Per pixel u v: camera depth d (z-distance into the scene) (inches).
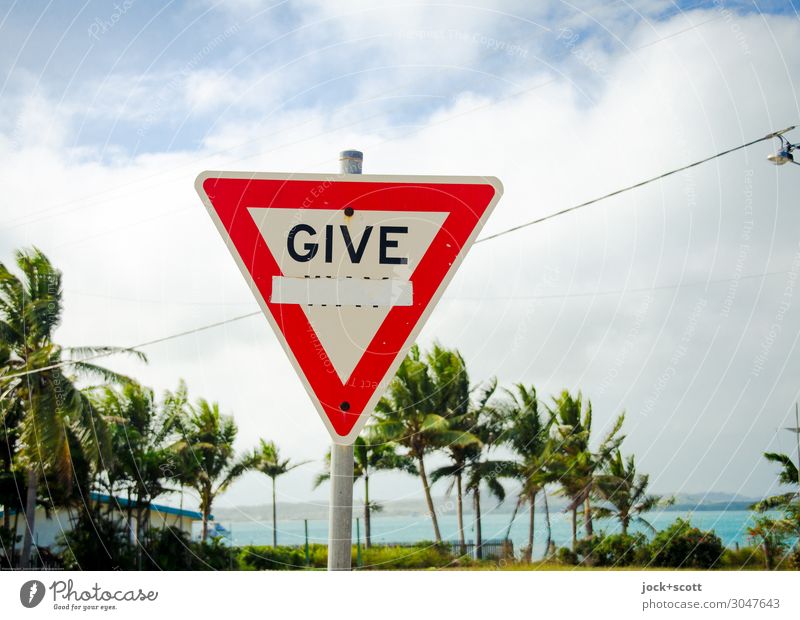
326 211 83.8
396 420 1272.1
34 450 940.6
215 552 1045.2
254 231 83.4
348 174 84.2
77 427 954.7
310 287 82.8
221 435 1117.1
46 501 1001.5
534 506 1166.3
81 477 1018.1
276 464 992.2
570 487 1142.3
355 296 83.3
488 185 84.0
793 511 850.1
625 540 1031.6
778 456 844.6
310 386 81.6
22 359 909.8
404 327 82.3
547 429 1204.5
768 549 856.3
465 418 1258.0
